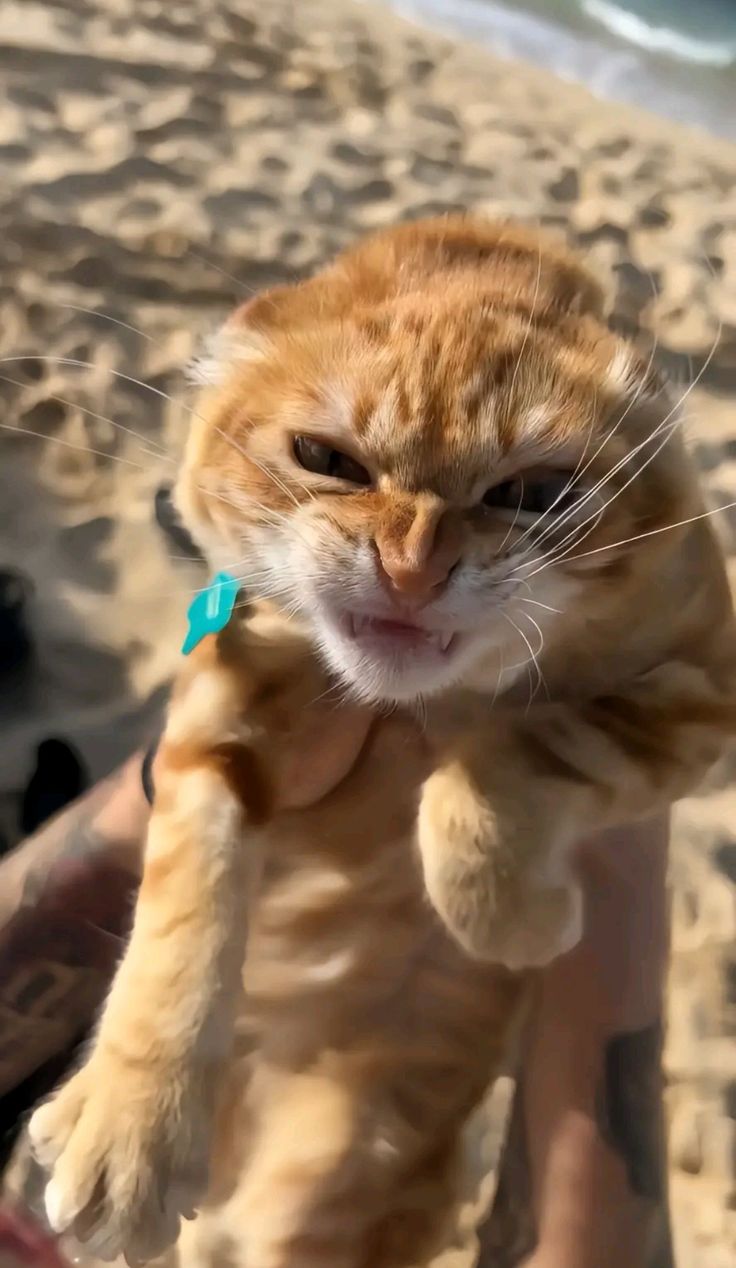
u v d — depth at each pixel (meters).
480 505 0.18
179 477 0.22
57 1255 0.23
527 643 0.18
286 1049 0.22
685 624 0.20
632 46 0.98
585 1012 0.22
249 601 0.21
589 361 0.18
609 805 0.19
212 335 0.23
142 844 0.25
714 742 0.20
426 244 0.21
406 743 0.21
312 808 0.21
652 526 0.19
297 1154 0.21
